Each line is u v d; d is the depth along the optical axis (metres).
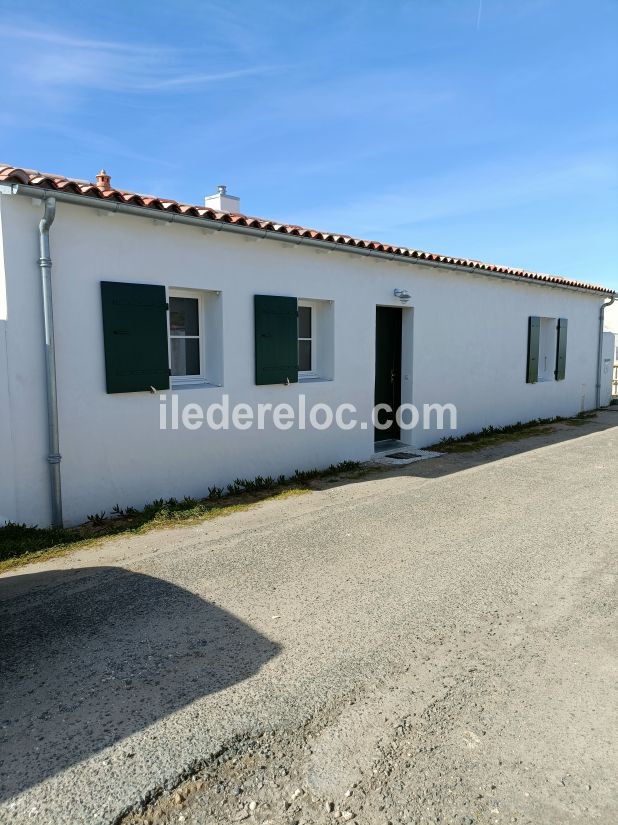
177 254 6.02
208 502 6.27
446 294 9.83
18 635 3.38
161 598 3.86
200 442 6.41
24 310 5.00
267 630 3.43
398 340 9.53
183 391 6.21
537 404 12.66
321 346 7.94
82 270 5.35
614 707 2.69
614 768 2.32
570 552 4.70
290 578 4.19
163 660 3.11
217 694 2.80
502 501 6.25
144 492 5.97
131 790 2.21
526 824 2.05
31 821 2.06
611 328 20.97
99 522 5.52
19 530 5.02
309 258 7.37
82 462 5.49
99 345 5.52
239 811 2.12
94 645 3.26
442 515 5.74
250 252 6.68
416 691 2.82
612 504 6.10
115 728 2.56
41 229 4.94
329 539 5.04
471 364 10.56
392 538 5.06
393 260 8.35
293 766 2.34
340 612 3.65
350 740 2.48
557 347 13.16
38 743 2.46
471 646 3.23
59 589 4.01
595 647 3.21
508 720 2.60
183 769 2.31
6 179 4.64
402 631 3.40
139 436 5.88
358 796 2.19
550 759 2.37
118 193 5.26
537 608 3.69
